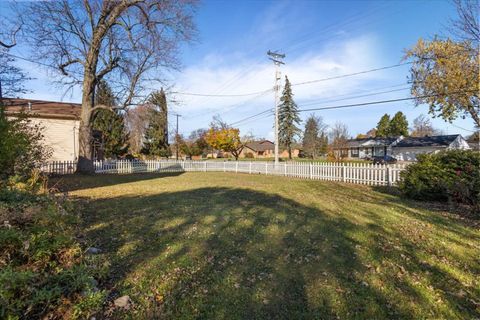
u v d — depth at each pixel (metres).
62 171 17.36
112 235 4.64
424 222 5.75
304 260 3.80
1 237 2.90
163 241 4.41
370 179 12.52
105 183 12.73
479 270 3.61
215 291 2.97
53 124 20.77
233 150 37.69
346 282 3.21
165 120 19.25
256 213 6.35
